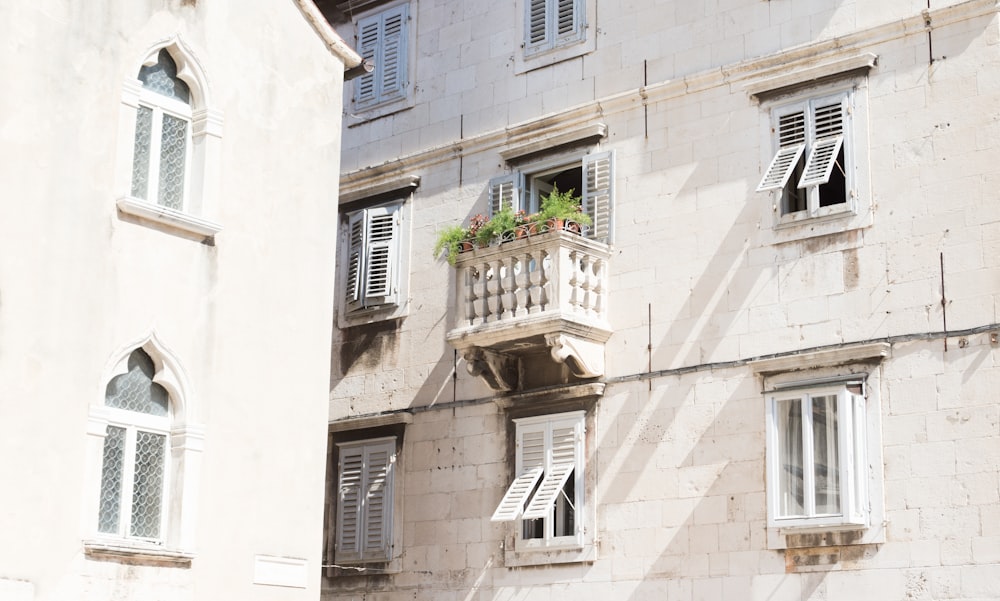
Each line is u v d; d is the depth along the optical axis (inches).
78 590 689.6
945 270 799.7
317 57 862.5
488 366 952.3
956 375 782.5
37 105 712.4
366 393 1049.5
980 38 813.9
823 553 807.1
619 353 922.1
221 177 790.5
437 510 985.5
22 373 685.9
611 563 890.7
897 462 791.1
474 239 945.5
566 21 1002.1
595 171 958.4
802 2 888.3
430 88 1071.6
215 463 758.5
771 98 886.4
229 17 811.4
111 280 729.0
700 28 932.0
